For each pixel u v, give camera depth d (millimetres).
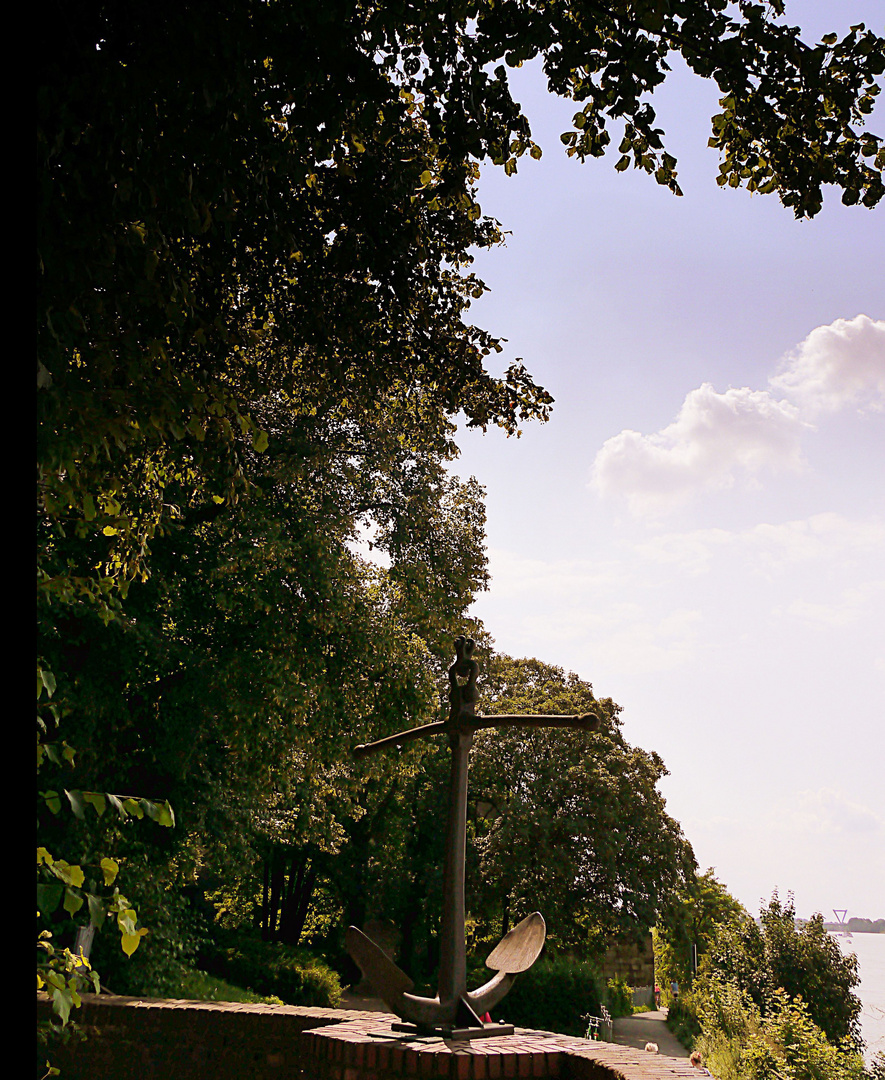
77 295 3240
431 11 4086
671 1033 26125
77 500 3285
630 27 4098
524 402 7156
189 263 4797
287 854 30031
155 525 5137
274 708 13172
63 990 2518
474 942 31391
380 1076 4895
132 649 11172
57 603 9297
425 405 8109
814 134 4488
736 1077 12141
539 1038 5250
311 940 33594
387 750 14984
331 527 14406
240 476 4836
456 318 6688
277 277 5809
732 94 4516
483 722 5527
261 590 12844
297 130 4148
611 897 28438
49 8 2936
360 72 3686
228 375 6043
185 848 13430
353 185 5254
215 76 3396
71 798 2361
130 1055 6844
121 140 3305
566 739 30016
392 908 31078
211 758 14070
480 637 28234
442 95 4559
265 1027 6445
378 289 5977
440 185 5379
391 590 16594
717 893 44438
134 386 3211
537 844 28031
